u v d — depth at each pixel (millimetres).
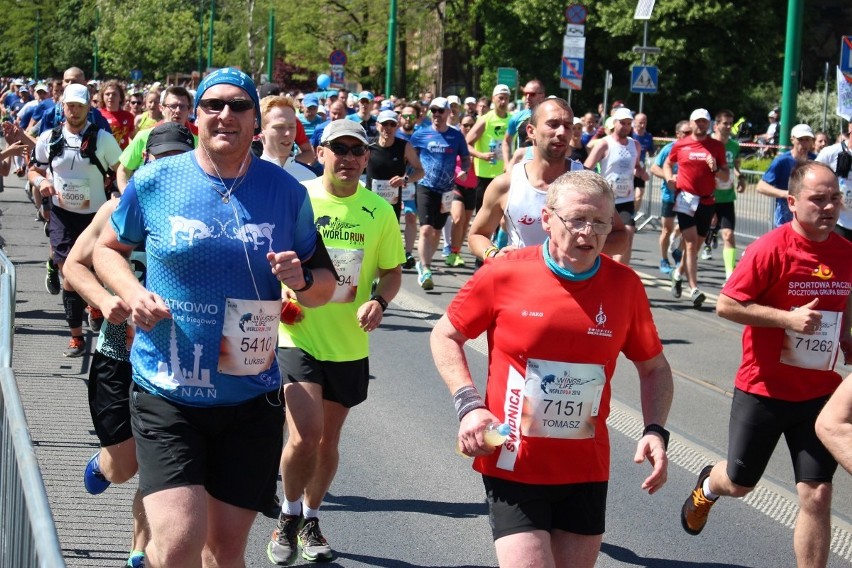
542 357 3664
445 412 7695
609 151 12617
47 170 9562
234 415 3715
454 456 6711
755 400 4945
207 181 3693
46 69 86188
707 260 16875
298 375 4957
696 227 12484
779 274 4840
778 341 4859
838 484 6664
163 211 3672
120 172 7699
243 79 3666
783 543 5562
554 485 3660
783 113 14922
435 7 43219
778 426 4902
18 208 18828
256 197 3727
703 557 5316
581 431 3666
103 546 5070
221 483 3736
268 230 3717
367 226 5180
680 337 10758
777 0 38938
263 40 53969
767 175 11414
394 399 8000
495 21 41562
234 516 3744
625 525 5715
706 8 37125
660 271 15117
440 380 8617
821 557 4695
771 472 6762
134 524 4691
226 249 3650
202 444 3695
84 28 82188
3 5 82438
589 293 3674
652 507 6008
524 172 5348
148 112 14492
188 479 3607
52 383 7910
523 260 3742
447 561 5129
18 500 3162
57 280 10945
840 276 4848
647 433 3771
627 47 39375
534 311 3662
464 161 13352
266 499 3814
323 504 5840
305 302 3924
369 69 46625
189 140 4551
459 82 50250
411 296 12305
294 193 3809
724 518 5906
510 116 15375
